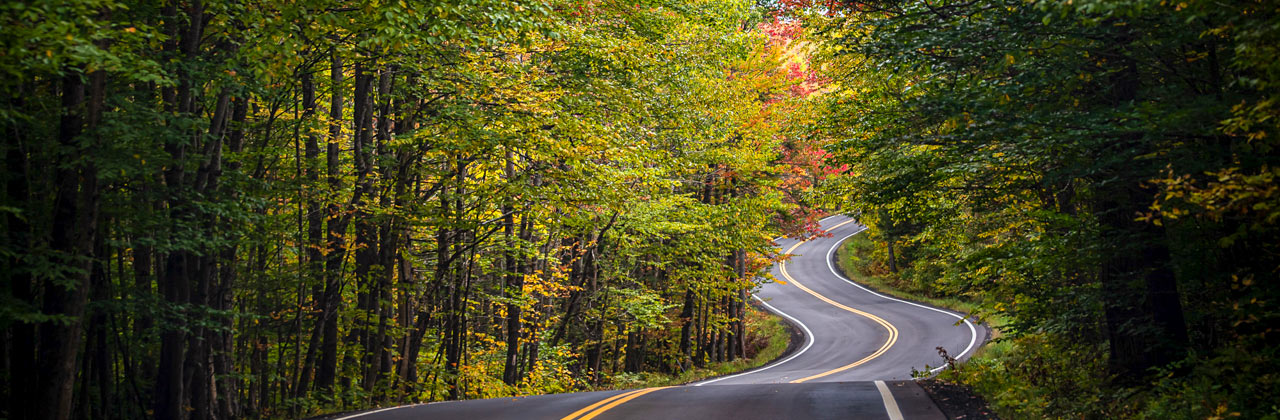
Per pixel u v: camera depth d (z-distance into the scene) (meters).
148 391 14.21
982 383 12.47
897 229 23.09
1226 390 8.48
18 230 9.04
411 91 15.59
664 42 18.09
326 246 15.62
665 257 26.89
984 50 9.41
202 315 11.70
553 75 16.34
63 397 9.05
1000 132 9.65
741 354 36.12
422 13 9.70
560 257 25.61
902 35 10.20
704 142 22.33
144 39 10.36
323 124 14.38
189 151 11.41
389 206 15.63
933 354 30.39
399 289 17.03
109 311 10.86
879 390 12.45
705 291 30.59
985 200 13.59
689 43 19.42
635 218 21.81
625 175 17.50
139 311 10.80
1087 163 9.20
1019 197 14.10
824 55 15.86
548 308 25.67
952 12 10.15
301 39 10.82
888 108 11.94
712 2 19.06
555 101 15.30
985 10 9.62
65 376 9.08
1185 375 9.70
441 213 15.99
